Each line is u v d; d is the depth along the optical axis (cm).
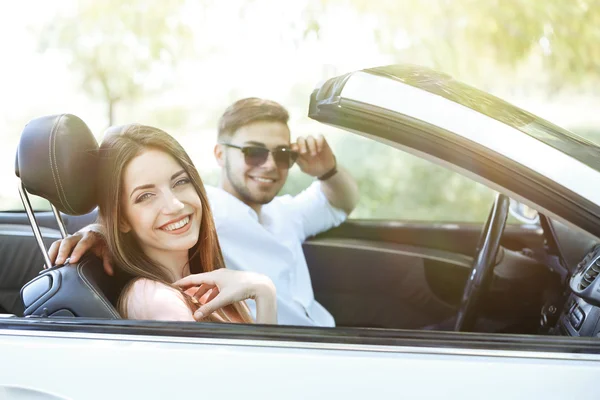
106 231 159
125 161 157
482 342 117
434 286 234
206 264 173
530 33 356
